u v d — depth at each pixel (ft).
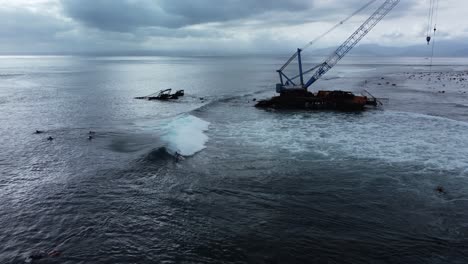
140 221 58.03
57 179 75.92
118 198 66.59
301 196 67.31
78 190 70.23
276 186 72.13
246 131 120.98
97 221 58.08
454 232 54.60
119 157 90.58
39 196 67.62
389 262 47.14
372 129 122.83
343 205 63.57
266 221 57.77
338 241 51.93
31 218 59.21
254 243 51.52
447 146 99.35
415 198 66.33
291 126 129.80
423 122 134.31
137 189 70.59
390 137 110.63
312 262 47.06
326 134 115.75
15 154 93.91
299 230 54.95
